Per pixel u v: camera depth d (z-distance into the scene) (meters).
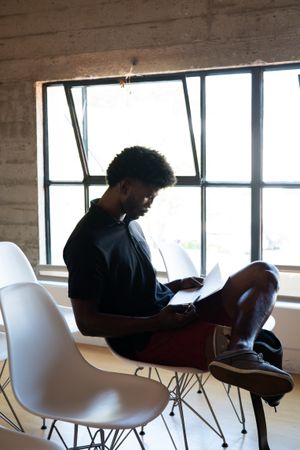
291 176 4.39
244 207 4.58
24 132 5.27
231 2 4.36
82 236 2.38
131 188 2.46
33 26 5.12
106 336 2.35
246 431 3.21
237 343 2.22
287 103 4.36
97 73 4.91
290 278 4.50
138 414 2.05
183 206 4.81
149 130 4.89
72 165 5.24
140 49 4.71
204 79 4.59
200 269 4.80
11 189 5.38
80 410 2.12
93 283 2.33
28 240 5.35
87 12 4.89
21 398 2.09
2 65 5.29
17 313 2.20
